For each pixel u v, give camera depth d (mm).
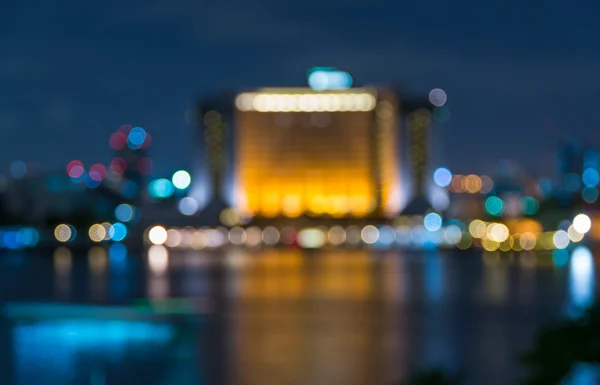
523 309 41688
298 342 29766
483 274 76812
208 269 88938
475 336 31141
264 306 44031
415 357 26047
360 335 31719
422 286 59781
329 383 21797
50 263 112250
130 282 66688
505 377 22250
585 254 143000
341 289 56719
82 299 49719
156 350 28109
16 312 41969
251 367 24375
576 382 20125
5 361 25938
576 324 7211
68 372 23797
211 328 34344
